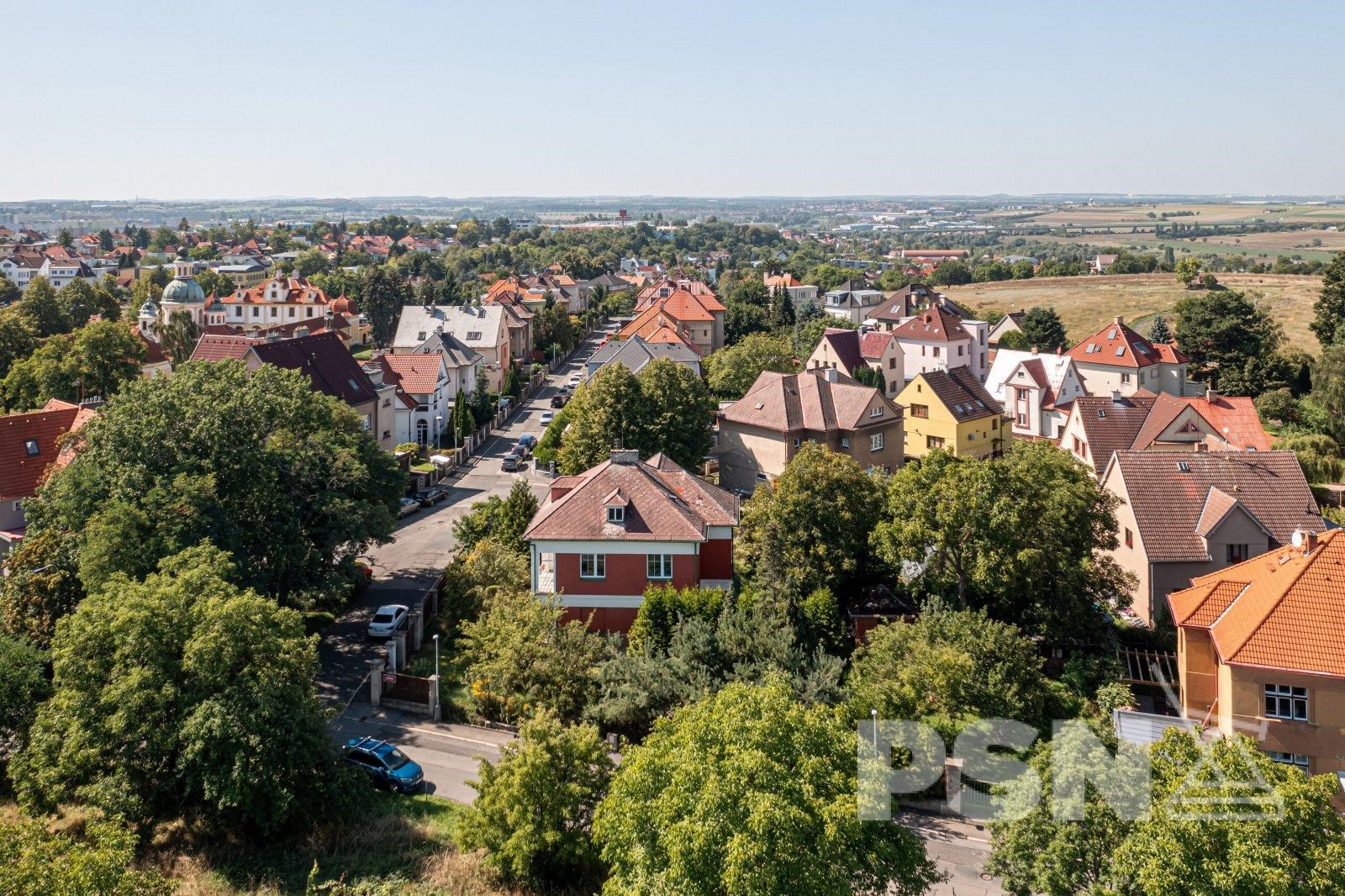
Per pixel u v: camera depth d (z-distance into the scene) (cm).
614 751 4291
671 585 5344
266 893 3453
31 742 3800
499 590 5359
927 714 4316
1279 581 4272
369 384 9938
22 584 4938
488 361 13525
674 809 2809
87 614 3925
